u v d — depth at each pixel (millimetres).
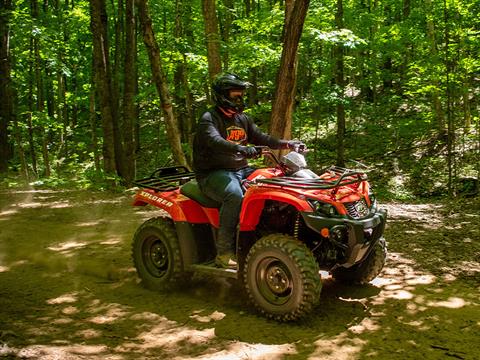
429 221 7301
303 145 4422
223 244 4207
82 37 18656
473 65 11617
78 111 26172
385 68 19781
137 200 4949
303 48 12602
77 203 9688
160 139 21875
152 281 4730
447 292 4457
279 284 3885
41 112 14789
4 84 14492
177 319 4027
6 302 4438
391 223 7227
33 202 9867
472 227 6809
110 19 20688
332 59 14234
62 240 6738
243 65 10906
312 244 4137
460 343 3482
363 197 4145
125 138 12633
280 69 7047
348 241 3848
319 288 3742
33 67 16016
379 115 19094
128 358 3350
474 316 3928
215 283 4887
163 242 4652
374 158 15859
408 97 19484
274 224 4250
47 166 15125
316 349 3434
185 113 16078
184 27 13734
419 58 13852
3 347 3469
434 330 3695
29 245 6445
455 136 15320
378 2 19828
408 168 14469
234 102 4359
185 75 12016
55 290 4758
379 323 3836
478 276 4867
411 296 4375
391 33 14375
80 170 16266
